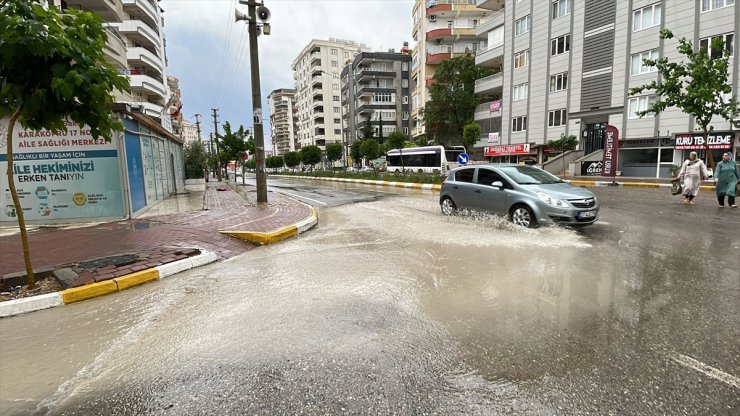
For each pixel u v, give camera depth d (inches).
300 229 356.5
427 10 2010.3
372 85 2989.7
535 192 326.6
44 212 411.2
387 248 270.7
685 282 184.7
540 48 1283.2
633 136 1040.8
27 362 126.3
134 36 1612.9
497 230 324.5
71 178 412.5
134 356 127.6
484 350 123.3
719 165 454.0
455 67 1686.8
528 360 116.9
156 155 618.2
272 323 147.6
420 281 193.9
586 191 328.2
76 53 177.2
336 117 3804.1
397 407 96.4
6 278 206.4
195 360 122.6
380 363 116.6
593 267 212.4
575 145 1173.7
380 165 1969.7
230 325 147.9
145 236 327.0
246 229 345.1
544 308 156.3
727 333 131.9
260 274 218.5
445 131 1743.4
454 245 272.8
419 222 379.6
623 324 139.9
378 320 147.6
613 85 1079.6
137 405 101.2
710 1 889.5
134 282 208.7
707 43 899.4
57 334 148.1
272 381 109.0
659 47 978.1
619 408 94.7
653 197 570.9
